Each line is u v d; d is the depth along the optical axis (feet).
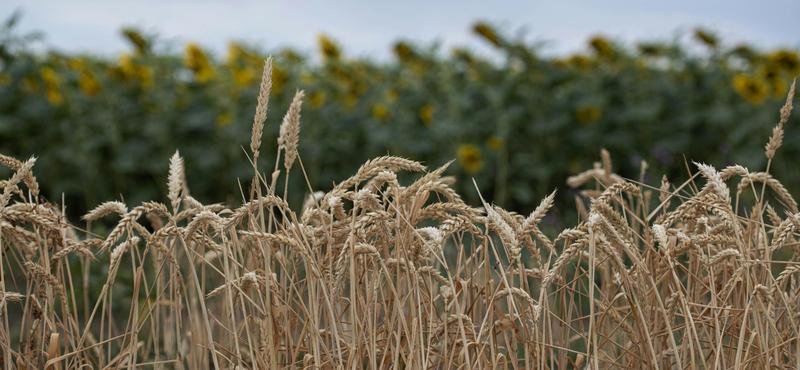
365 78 31.50
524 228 8.40
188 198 9.55
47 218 9.32
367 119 29.63
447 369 8.42
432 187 8.57
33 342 9.80
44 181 28.37
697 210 9.18
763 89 28.55
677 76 30.94
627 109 29.30
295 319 9.70
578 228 9.06
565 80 29.25
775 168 28.55
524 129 29.30
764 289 8.16
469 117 29.19
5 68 27.99
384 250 8.93
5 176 27.48
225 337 10.35
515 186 28.48
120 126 28.55
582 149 29.37
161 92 28.86
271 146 29.48
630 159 29.68
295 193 28.58
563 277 9.55
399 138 29.01
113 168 27.96
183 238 8.57
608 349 10.63
